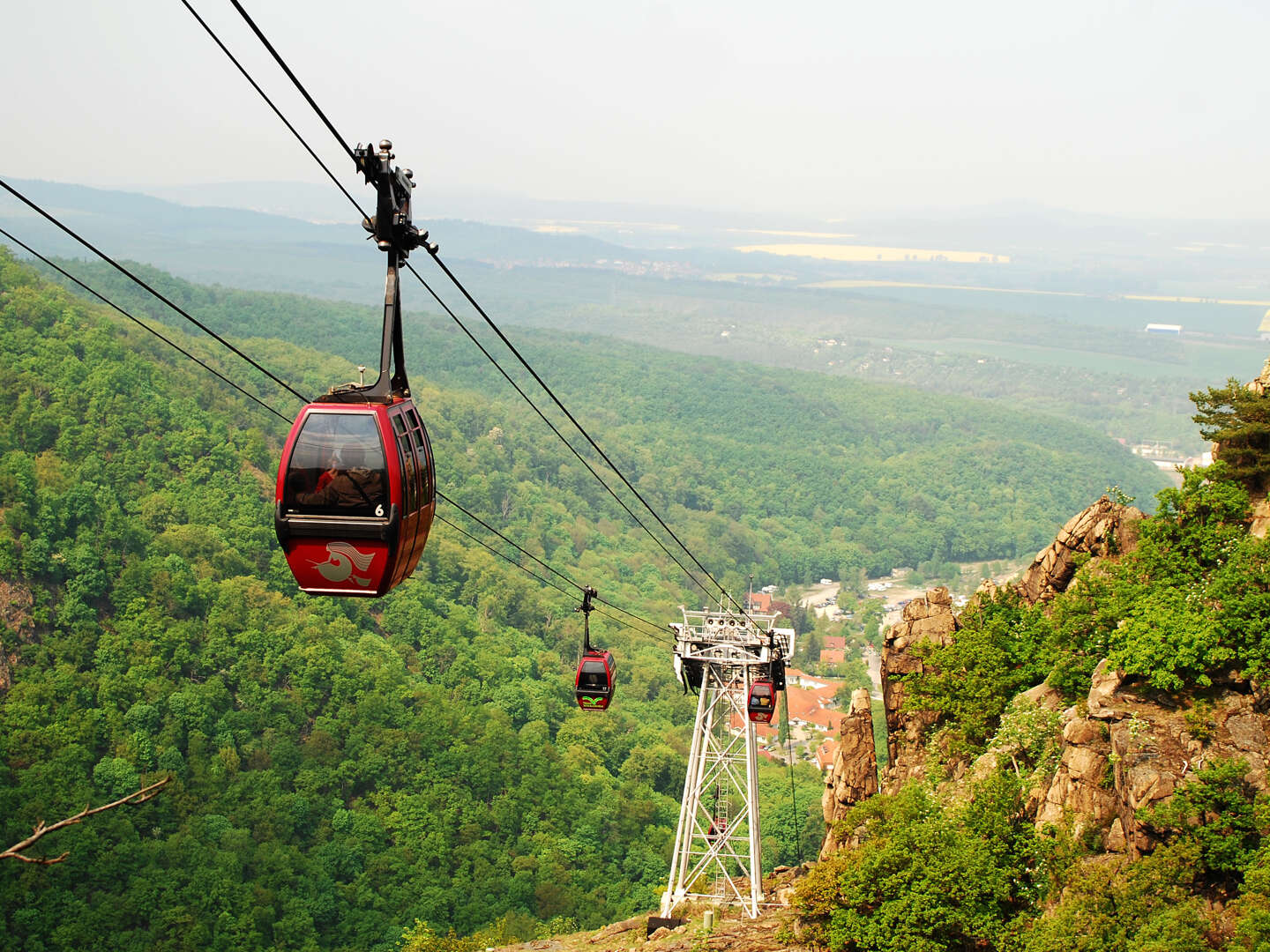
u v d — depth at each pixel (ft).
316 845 401.70
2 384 585.63
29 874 323.37
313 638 504.43
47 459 536.83
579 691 121.08
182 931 328.29
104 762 382.83
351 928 369.91
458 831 429.79
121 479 563.07
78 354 645.51
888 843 111.96
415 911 378.12
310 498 54.24
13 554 450.71
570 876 410.93
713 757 172.55
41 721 391.45
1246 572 107.14
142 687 428.56
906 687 137.28
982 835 109.29
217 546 545.03
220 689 447.01
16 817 343.87
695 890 165.07
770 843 404.98
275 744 439.63
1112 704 105.09
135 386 638.53
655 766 518.37
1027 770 116.37
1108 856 99.81
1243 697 100.63
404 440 56.49
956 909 104.58
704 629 174.70
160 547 515.09
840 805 139.44
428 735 473.67
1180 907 89.61
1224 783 93.56
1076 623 123.44
